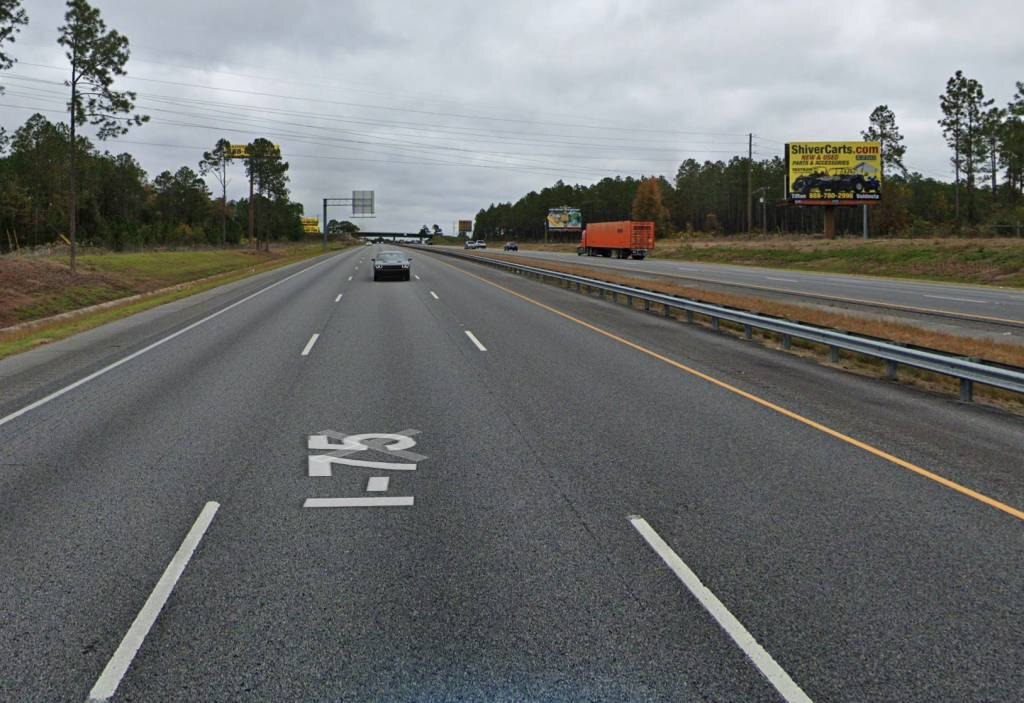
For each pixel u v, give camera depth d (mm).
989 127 84438
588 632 3768
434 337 15586
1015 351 13109
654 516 5410
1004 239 49750
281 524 5289
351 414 8781
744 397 9688
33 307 26938
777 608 4020
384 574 4453
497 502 5730
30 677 3420
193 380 11023
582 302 23703
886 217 103250
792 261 55031
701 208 161250
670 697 3230
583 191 195125
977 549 4793
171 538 5039
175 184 134250
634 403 9320
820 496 5836
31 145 86938
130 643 3705
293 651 3615
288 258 71625
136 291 34812
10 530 5195
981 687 3301
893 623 3857
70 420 8578
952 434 7824
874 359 13250
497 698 3223
